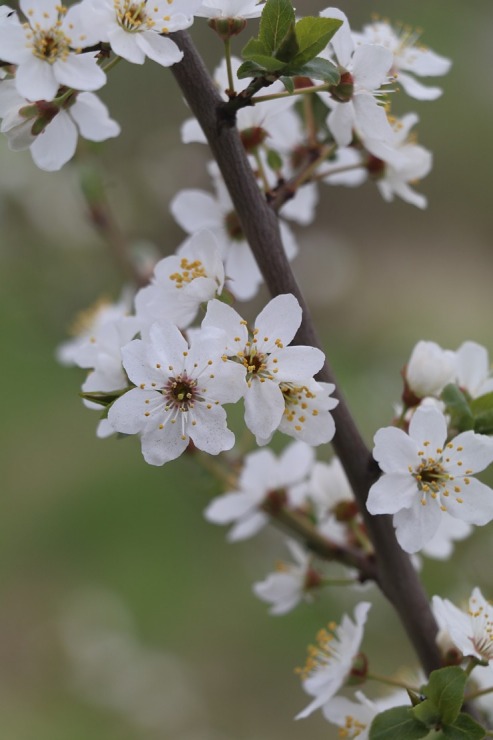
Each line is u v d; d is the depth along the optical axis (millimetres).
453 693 403
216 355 400
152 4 407
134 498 1161
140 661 1064
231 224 466
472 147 1780
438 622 442
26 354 1157
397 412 450
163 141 1104
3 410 1226
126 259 687
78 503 1160
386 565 436
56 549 1156
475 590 423
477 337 1472
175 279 422
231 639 1075
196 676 1060
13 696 1066
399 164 446
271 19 403
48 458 1230
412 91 458
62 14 407
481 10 1787
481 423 426
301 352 403
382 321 1399
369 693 708
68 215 873
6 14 411
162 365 401
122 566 1116
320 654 448
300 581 482
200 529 1122
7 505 1194
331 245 1354
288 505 481
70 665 1078
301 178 437
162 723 1034
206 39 1145
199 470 487
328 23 403
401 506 410
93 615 1094
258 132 441
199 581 1107
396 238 1726
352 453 425
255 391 402
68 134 424
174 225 1022
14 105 418
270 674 1054
